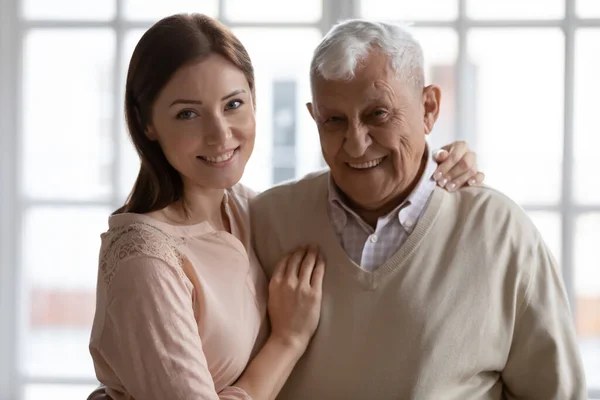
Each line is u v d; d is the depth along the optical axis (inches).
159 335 67.5
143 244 69.9
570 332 79.9
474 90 117.7
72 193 124.1
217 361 72.6
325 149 77.8
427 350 76.0
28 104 123.7
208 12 120.4
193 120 71.0
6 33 121.8
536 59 116.6
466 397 77.5
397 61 74.9
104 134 123.2
